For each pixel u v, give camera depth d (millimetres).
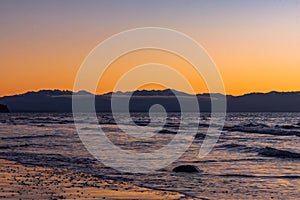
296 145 36469
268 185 17234
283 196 15211
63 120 113625
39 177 18984
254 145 36281
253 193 15664
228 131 57719
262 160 25625
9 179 18375
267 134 51094
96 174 20047
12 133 55625
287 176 19469
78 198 14430
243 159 26172
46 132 57688
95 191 15664
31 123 91688
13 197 14523
